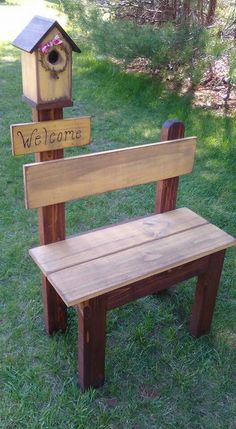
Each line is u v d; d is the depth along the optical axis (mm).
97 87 5824
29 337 2217
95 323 1800
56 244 1972
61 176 1851
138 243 2004
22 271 2658
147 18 5871
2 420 1821
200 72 4980
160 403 1920
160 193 2264
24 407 1873
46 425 1805
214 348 2209
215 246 2021
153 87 5637
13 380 1986
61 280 1737
